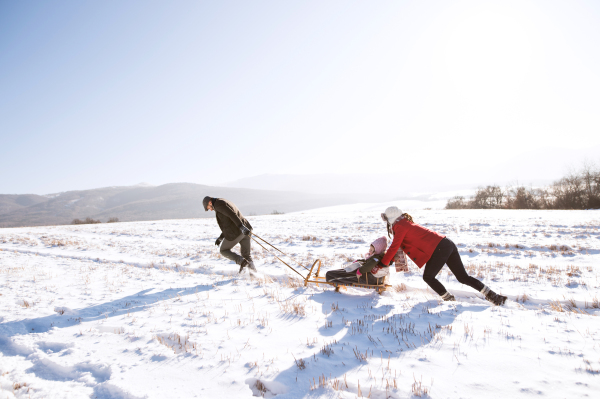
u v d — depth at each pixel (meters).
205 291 5.65
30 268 7.97
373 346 3.29
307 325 3.94
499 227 15.80
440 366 2.82
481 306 4.39
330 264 8.15
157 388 2.63
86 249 12.34
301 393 2.51
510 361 2.85
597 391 2.34
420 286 5.77
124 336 3.72
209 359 3.12
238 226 6.34
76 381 2.83
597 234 11.93
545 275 6.30
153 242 14.59
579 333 3.35
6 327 3.96
